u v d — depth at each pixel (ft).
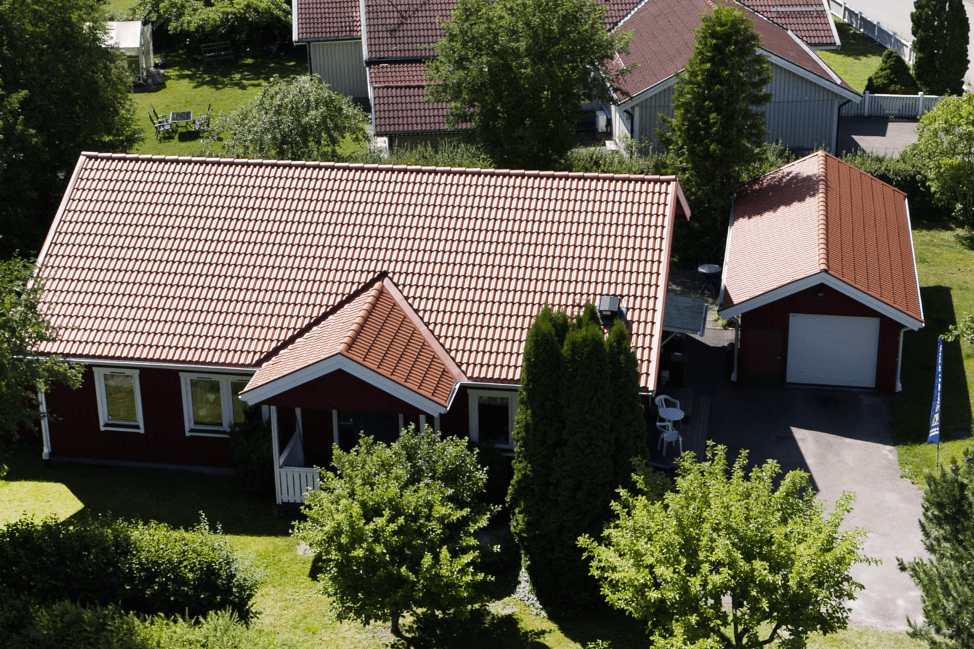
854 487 78.74
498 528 75.87
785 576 52.65
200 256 85.35
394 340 76.23
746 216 105.09
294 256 84.69
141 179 90.63
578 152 128.98
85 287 84.38
